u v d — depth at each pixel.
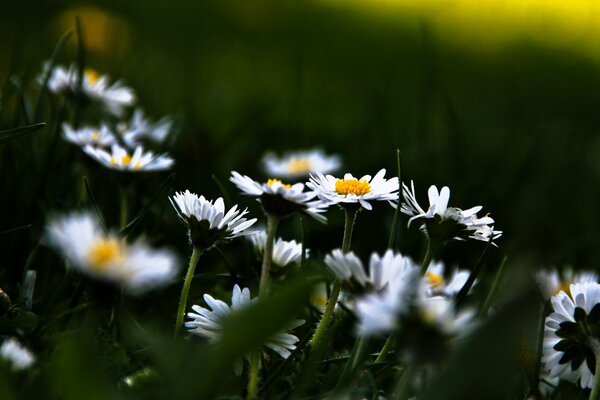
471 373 0.37
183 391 0.37
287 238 0.58
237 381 0.43
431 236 0.43
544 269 0.52
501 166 0.80
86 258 0.38
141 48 1.17
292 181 0.66
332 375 0.44
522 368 0.44
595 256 0.61
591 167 0.91
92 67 0.97
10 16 1.19
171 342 0.40
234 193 0.63
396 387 0.41
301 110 0.87
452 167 0.73
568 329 0.42
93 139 0.55
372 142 0.80
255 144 0.75
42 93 0.57
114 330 0.45
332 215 0.61
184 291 0.44
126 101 0.61
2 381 0.38
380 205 0.61
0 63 0.94
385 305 0.38
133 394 0.41
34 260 0.51
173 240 0.56
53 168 0.57
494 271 0.57
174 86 0.98
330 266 0.40
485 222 0.43
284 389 0.44
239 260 0.54
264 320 0.37
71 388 0.37
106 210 0.55
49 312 0.46
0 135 0.47
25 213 0.53
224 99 0.94
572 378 0.43
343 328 0.48
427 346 0.38
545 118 1.08
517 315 0.37
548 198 0.76
